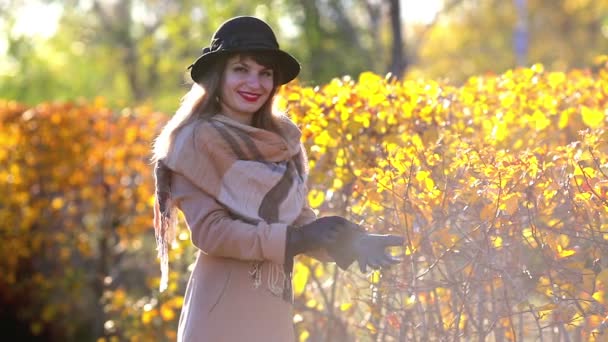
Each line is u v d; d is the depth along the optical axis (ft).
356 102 15.75
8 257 29.30
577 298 12.30
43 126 29.25
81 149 28.96
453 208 12.98
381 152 15.21
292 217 12.07
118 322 22.94
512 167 12.22
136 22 87.97
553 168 12.92
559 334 13.87
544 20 113.70
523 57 67.67
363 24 62.54
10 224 29.17
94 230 29.19
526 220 12.78
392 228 13.93
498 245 12.66
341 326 16.60
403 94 15.88
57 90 84.89
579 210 12.35
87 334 29.35
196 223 11.51
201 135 11.62
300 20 58.49
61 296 29.66
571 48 111.86
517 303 13.17
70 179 29.07
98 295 28.27
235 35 12.09
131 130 28.84
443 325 13.60
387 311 14.32
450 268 13.14
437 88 16.05
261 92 12.25
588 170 12.41
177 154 11.61
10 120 29.66
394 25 38.24
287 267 11.46
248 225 11.36
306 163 12.94
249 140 11.80
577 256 13.04
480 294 13.28
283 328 12.02
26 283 29.37
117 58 85.51
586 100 16.51
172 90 84.48
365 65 58.34
